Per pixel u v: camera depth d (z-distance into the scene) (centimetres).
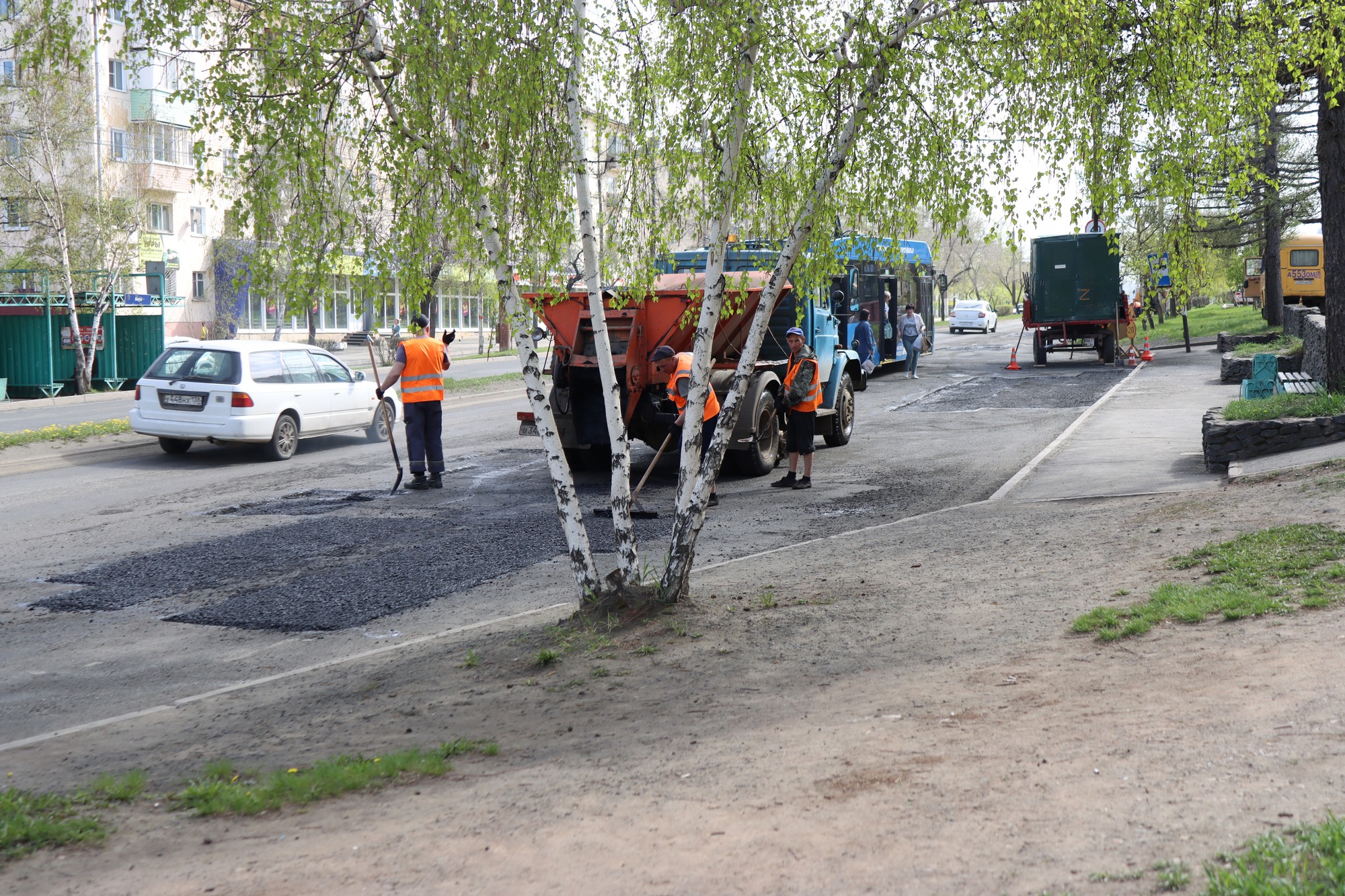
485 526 1106
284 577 909
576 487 1368
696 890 327
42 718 607
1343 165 1296
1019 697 499
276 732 559
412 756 494
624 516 745
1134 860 307
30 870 380
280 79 645
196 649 729
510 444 1761
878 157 714
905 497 1214
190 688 652
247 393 1562
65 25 656
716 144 712
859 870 327
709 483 748
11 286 3559
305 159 649
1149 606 619
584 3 693
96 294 3247
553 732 532
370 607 820
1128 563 752
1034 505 1059
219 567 945
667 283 1348
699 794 418
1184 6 662
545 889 339
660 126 718
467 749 512
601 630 705
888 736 464
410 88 648
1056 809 355
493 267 714
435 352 1342
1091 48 679
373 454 1662
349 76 663
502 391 2681
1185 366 2784
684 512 746
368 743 535
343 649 724
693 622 709
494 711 573
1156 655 534
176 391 1578
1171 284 752
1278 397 1293
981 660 575
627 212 745
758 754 463
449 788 457
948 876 314
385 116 673
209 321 5328
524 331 738
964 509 1080
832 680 575
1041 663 553
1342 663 469
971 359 3553
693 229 752
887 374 2962
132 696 641
